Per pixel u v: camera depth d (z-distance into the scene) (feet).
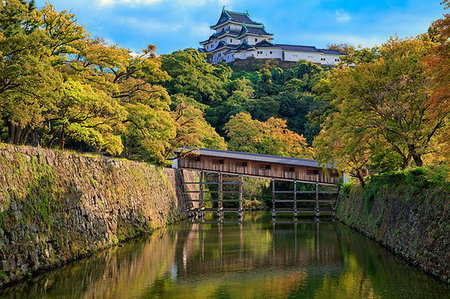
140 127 110.22
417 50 87.30
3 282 49.85
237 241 97.86
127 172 103.30
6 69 55.06
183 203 164.96
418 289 51.60
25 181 58.49
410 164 92.22
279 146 224.12
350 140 94.07
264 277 61.72
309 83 334.44
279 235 109.09
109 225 85.92
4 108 60.03
